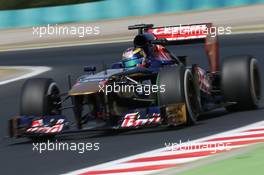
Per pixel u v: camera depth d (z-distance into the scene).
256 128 28.58
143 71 31.91
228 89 34.16
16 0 142.75
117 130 32.16
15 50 101.44
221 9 117.25
